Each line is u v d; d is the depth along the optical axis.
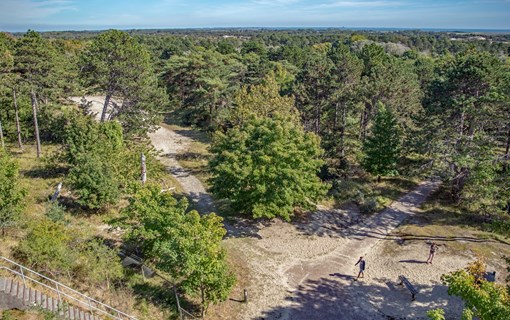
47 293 14.79
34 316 13.12
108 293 16.64
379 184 34.72
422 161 36.81
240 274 21.12
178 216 16.75
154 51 83.69
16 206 19.36
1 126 37.59
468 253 23.28
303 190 25.22
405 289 20.31
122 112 39.84
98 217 24.62
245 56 70.88
